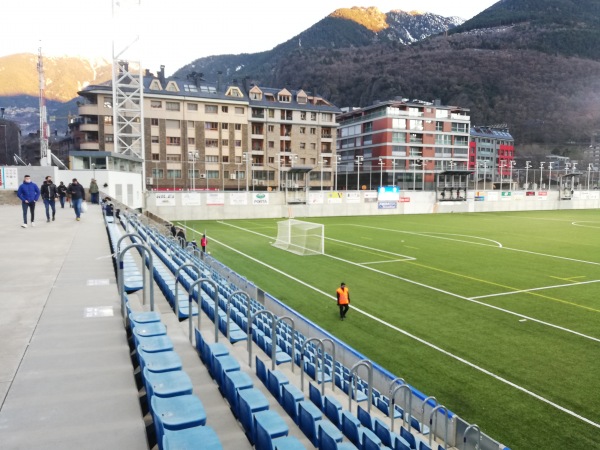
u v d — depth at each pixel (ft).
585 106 637.30
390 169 319.06
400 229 165.48
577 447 32.30
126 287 29.89
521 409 37.65
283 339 41.88
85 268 35.65
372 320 61.05
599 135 583.99
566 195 271.49
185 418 13.28
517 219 207.00
